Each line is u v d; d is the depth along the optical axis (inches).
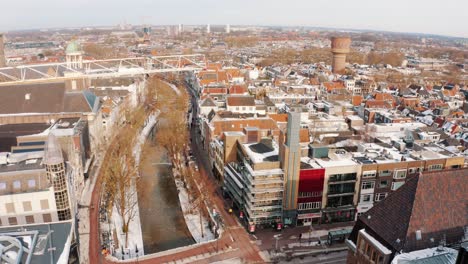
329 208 4343.0
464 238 2527.1
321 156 4527.6
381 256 2524.6
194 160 6230.3
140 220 4512.8
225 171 4972.9
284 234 4143.7
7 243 2699.3
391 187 4488.2
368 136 5851.4
